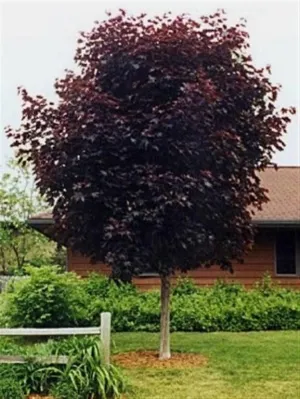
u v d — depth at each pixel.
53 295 10.70
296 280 14.33
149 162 7.63
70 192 7.84
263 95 8.16
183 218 7.51
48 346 6.69
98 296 12.27
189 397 6.16
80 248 8.10
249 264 14.40
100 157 7.46
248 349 9.05
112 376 6.31
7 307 10.63
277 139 8.29
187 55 7.78
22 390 6.13
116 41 7.92
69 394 6.05
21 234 23.05
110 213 7.66
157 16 9.14
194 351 8.85
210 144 7.52
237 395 6.24
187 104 7.21
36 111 7.89
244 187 8.27
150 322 11.63
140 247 7.46
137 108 7.68
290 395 6.23
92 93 7.44
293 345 9.49
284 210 14.27
